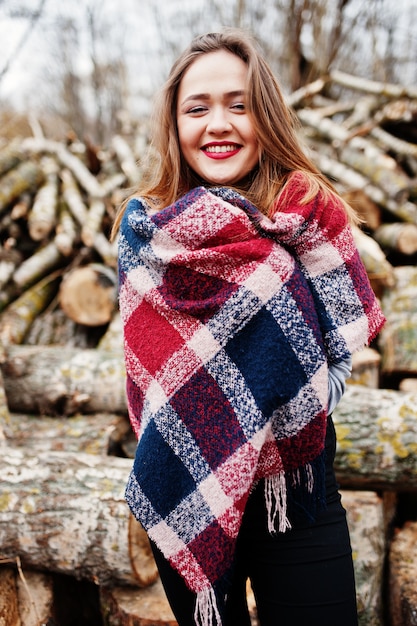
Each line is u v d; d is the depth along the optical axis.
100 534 1.59
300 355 1.08
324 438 1.14
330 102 5.25
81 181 3.93
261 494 1.18
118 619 1.65
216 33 1.26
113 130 10.41
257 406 1.09
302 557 1.13
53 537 1.62
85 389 2.31
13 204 3.69
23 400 2.35
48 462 1.75
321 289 1.14
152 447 1.17
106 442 2.14
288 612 1.13
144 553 1.66
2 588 1.65
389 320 2.66
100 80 10.08
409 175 4.12
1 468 1.74
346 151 3.96
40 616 1.66
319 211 1.15
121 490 1.64
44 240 3.45
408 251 3.29
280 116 1.25
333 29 5.94
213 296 1.14
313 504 1.13
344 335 1.12
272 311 1.10
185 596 1.22
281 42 6.90
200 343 1.14
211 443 1.12
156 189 1.41
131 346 1.22
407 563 1.83
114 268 3.16
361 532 1.77
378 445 1.86
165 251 1.17
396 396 1.98
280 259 1.12
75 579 1.88
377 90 4.71
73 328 3.02
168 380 1.16
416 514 2.15
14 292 3.16
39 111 10.81
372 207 3.50
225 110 1.22
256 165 1.30
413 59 7.72
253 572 1.20
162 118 1.34
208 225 1.14
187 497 1.14
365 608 1.71
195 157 1.27
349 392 2.01
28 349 2.49
